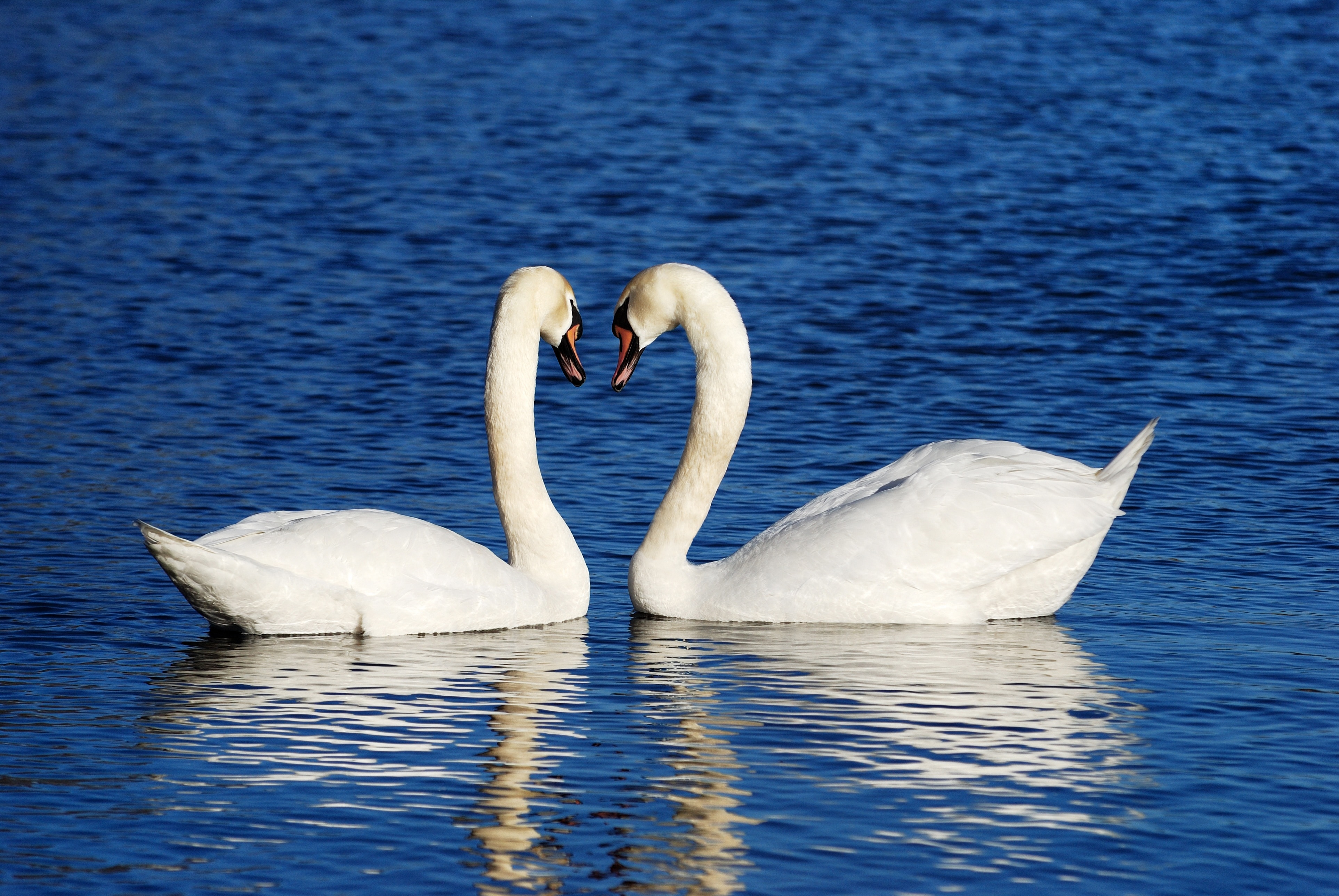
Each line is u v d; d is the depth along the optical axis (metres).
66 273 27.47
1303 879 8.53
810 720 10.84
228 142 40.31
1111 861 8.72
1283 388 21.38
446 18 61.66
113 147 39.38
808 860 8.72
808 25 59.47
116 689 11.36
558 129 42.47
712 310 14.04
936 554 13.40
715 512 16.62
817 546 13.59
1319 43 54.62
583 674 11.95
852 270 28.55
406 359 22.95
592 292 27.23
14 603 13.35
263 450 18.50
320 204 33.81
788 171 37.41
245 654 12.29
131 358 22.47
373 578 12.89
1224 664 12.08
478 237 31.14
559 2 65.88
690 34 57.72
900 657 12.41
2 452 17.98
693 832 9.05
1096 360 22.91
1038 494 13.52
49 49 54.22
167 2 66.12
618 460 18.48
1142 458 17.81
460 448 18.88
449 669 12.04
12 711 10.86
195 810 9.30
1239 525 16.00
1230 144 40.00
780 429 19.75
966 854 8.80
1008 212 33.19
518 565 13.92
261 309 25.59
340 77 49.97
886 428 19.73
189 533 15.33
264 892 8.36
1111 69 50.50
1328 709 11.05
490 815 9.27
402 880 8.50
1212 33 56.97
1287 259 29.11
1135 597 13.98
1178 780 9.79
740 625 13.59
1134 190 35.22
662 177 36.75
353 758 10.10
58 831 9.00
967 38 56.56
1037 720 10.84
